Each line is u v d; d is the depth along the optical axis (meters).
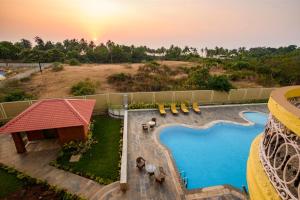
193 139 18.06
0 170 13.83
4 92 28.70
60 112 15.93
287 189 5.19
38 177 13.08
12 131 14.43
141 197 11.08
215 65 51.34
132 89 31.03
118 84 33.34
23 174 13.16
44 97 27.62
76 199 11.14
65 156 15.15
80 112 16.81
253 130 19.64
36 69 48.34
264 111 23.34
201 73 31.23
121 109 22.67
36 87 32.25
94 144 16.66
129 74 37.50
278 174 6.00
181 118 21.08
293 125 4.81
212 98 25.06
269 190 5.84
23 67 53.12
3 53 65.50
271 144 6.37
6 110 20.12
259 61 50.16
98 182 12.56
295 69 38.88
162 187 11.79
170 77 37.12
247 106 24.69
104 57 69.44
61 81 35.53
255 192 6.47
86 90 28.50
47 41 96.88
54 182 12.62
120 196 11.20
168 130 19.00
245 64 46.53
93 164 14.26
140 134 17.78
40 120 15.21
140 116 21.31
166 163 13.98
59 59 66.94
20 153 15.62
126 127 18.16
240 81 37.88
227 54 99.75
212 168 14.69
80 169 13.74
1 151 15.88
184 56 81.75
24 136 17.98
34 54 66.44
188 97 24.38
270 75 39.31
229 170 14.55
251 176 7.12
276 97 6.23
